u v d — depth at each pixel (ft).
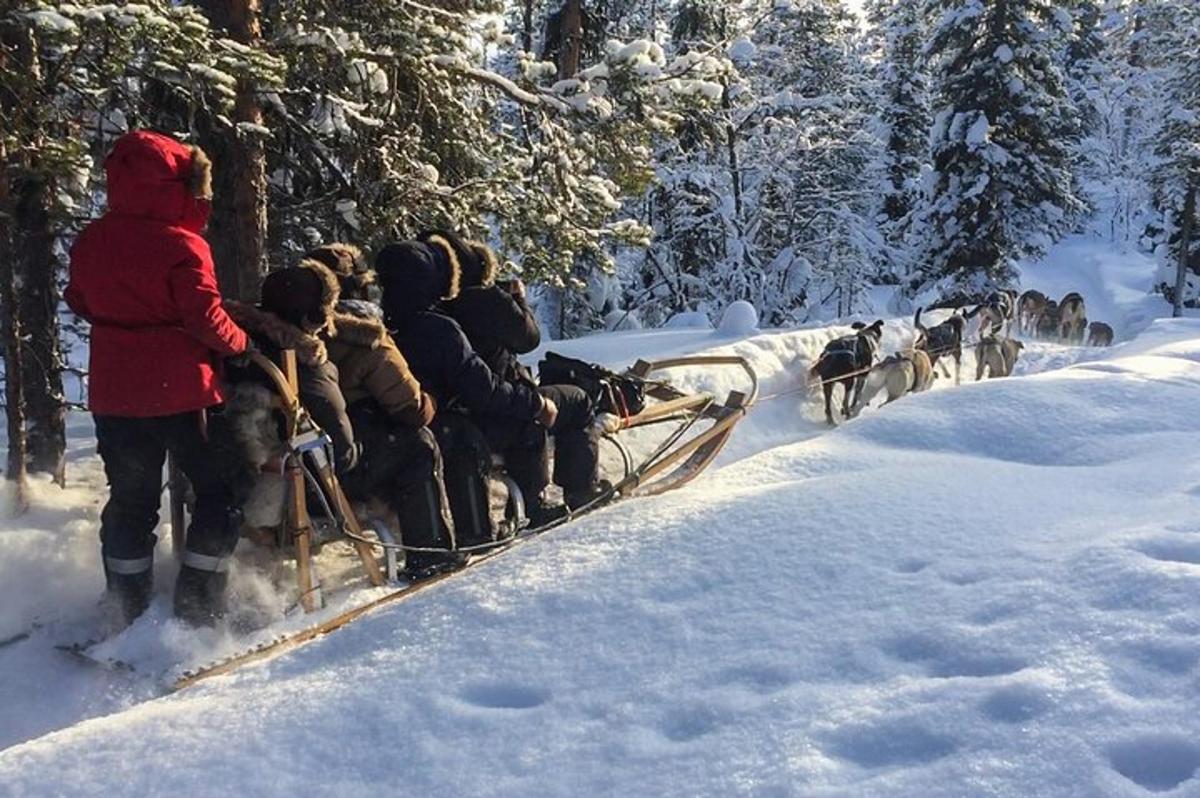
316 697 9.53
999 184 78.33
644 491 17.85
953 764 7.41
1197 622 8.93
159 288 11.64
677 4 68.95
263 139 22.16
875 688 8.63
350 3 23.24
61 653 11.96
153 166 11.59
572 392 17.10
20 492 16.25
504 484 16.35
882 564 11.31
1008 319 51.67
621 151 27.58
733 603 10.63
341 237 26.20
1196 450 17.11
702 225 69.92
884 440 19.61
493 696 9.35
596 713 8.79
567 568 11.97
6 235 16.47
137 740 8.98
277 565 13.80
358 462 13.88
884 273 108.58
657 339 42.37
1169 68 125.70
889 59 115.96
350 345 13.85
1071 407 20.53
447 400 15.23
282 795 8.04
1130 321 109.70
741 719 8.38
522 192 27.04
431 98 25.80
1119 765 7.26
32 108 16.56
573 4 55.31
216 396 12.31
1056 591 9.96
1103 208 182.50
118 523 12.53
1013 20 78.23
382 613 11.48
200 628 12.31
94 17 14.93
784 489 14.39
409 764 8.30
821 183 77.15
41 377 18.51
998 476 15.42
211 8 20.18
